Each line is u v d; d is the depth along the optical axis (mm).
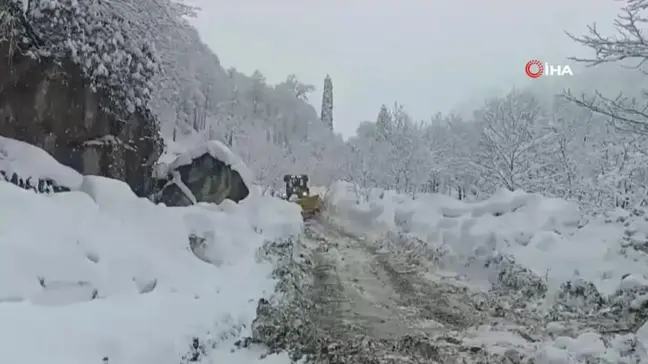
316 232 20797
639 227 10773
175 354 4652
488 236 12602
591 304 8836
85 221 6652
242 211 15109
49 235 5688
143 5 15422
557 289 9422
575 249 10727
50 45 11555
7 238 5102
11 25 10258
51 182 9359
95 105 12789
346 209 30547
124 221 7723
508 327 7918
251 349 5918
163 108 19750
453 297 9930
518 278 10266
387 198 29344
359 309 8789
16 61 10766
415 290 10477
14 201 5754
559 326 7852
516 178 24625
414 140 39031
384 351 6484
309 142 55844
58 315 4184
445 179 35312
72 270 5480
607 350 6352
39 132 11438
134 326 4637
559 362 6016
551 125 25453
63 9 11570
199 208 11727
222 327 5957
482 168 25969
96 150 12711
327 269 12539
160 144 16344
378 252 15797
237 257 10195
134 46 14141
